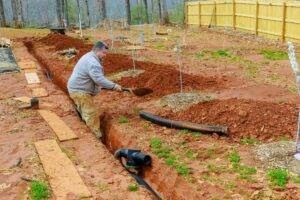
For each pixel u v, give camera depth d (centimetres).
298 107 834
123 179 643
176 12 4669
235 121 783
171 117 874
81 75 873
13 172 664
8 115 941
